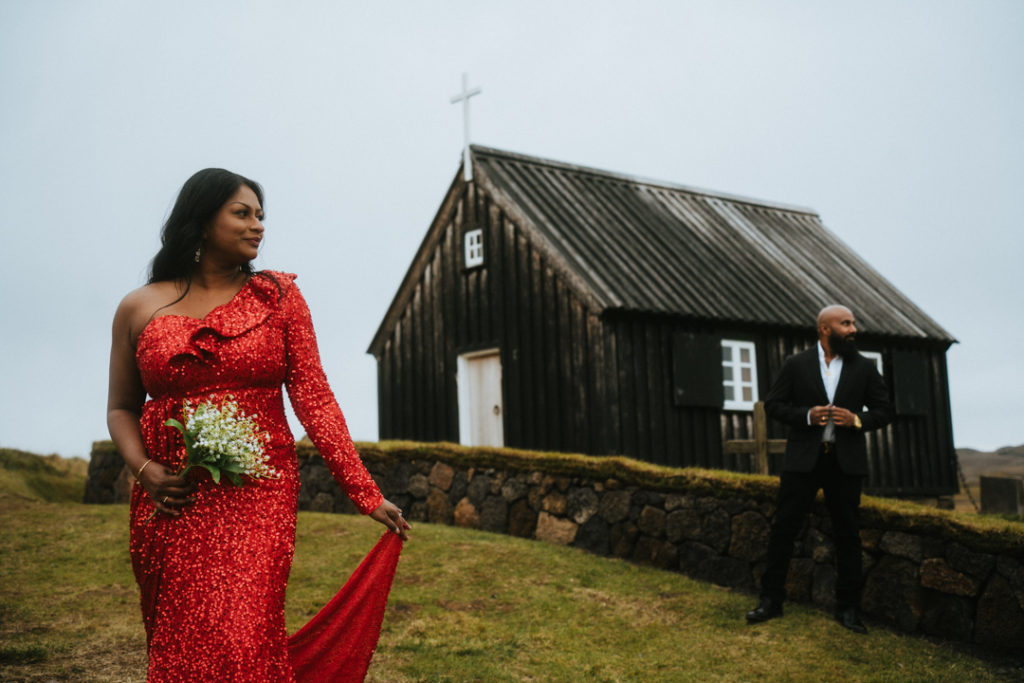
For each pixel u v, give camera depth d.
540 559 7.05
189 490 2.65
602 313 11.48
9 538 8.27
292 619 5.66
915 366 15.50
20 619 5.60
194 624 2.54
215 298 2.91
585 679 4.57
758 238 16.48
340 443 2.89
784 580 5.79
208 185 2.88
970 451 21.22
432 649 4.97
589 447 11.51
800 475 5.70
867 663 4.95
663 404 12.02
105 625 5.48
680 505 7.04
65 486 14.22
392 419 14.81
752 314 13.18
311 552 7.43
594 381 11.55
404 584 6.43
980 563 5.27
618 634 5.42
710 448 12.45
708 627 5.57
